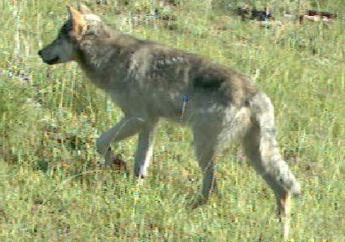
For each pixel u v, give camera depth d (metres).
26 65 17.89
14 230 12.64
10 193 13.70
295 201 15.00
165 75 15.09
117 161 15.76
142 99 15.30
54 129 16.42
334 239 14.16
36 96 17.20
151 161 15.88
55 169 15.09
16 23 19.36
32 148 15.53
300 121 18.70
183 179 15.62
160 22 23.12
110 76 15.59
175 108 15.00
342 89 21.33
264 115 14.37
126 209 13.93
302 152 17.52
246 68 20.67
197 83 14.80
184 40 21.70
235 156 16.50
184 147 16.48
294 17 25.34
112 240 13.12
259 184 15.62
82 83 17.55
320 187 16.11
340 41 24.56
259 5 25.53
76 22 15.71
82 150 15.93
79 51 15.83
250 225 14.09
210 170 14.74
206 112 14.58
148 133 15.40
